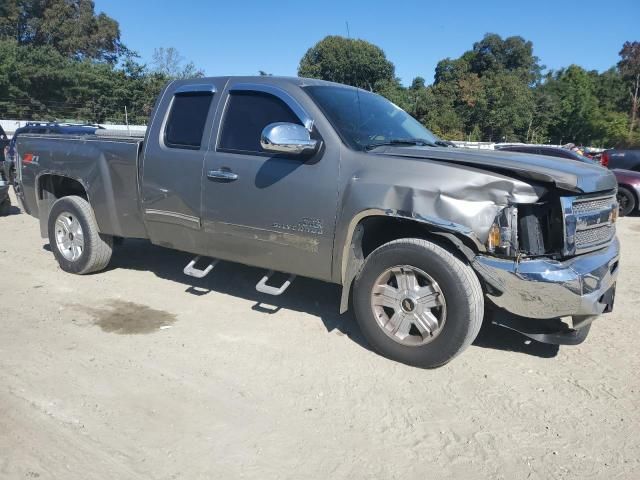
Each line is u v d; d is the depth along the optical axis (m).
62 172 6.07
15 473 2.94
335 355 4.36
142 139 5.56
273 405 3.65
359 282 4.27
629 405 3.76
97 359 4.23
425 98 46.31
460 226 3.77
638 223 11.98
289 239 4.49
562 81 64.62
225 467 3.03
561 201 3.75
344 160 4.22
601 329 5.07
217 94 4.97
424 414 3.58
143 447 3.18
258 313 5.22
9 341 4.50
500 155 4.14
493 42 70.00
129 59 41.06
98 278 6.19
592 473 3.06
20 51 38.28
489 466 3.10
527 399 3.79
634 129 59.59
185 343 4.54
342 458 3.13
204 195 4.89
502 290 3.81
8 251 7.42
